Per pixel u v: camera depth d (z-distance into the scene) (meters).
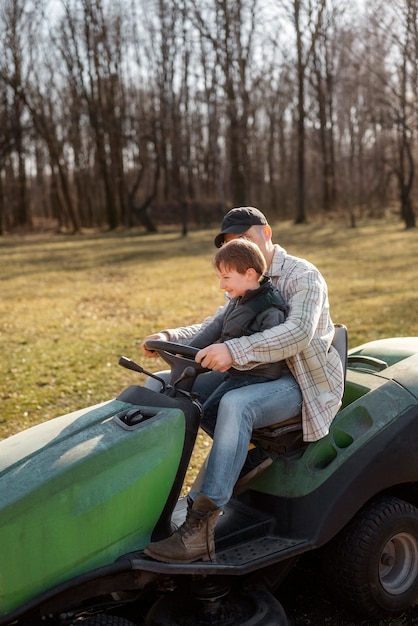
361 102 42.09
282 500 2.98
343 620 3.09
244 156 37.03
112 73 40.53
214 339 3.30
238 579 2.89
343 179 50.53
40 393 7.12
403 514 3.08
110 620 2.58
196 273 17.72
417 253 20.50
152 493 2.66
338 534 3.03
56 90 46.09
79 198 49.38
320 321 3.08
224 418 2.80
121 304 13.15
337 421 3.15
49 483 2.45
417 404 3.15
